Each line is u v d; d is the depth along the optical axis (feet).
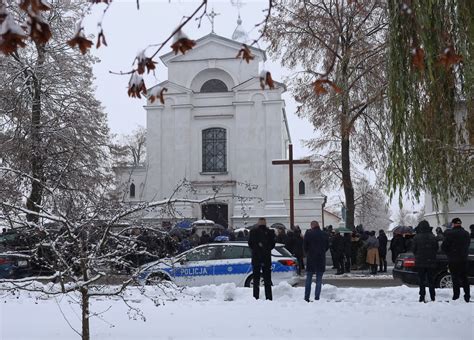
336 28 69.36
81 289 25.02
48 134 87.35
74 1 91.35
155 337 28.37
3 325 31.30
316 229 42.86
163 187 126.72
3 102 88.63
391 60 28.22
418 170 29.27
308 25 77.77
